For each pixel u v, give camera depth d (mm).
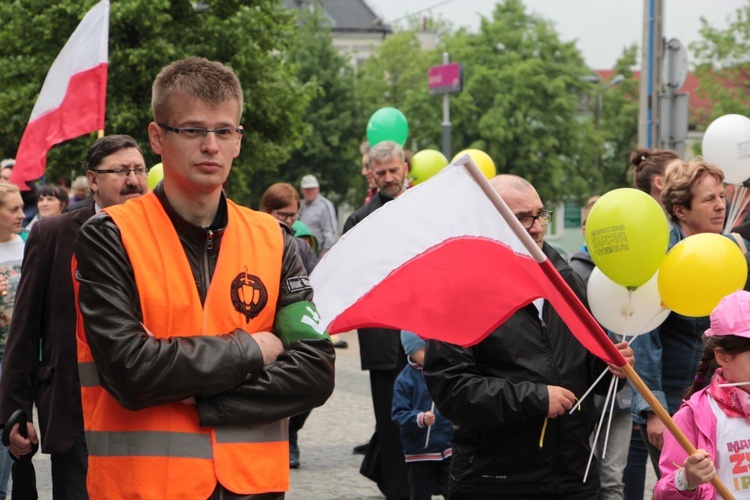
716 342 3979
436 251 3998
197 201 3162
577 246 50781
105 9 8445
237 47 22641
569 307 3855
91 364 3139
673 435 3922
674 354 5176
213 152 3123
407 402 6754
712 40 41344
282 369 3100
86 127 8469
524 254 3965
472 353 4461
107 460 3049
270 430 3156
